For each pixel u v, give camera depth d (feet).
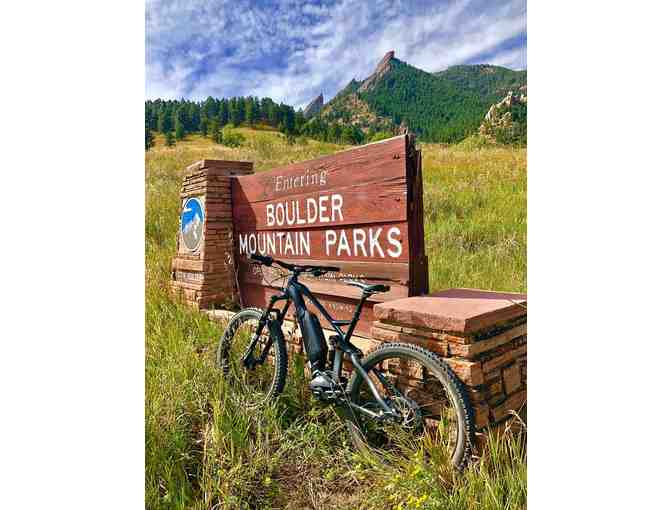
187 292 17.07
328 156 11.78
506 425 7.43
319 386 8.77
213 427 8.50
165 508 7.50
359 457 7.96
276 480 8.12
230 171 17.17
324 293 11.96
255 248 15.70
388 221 10.09
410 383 8.02
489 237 18.65
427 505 6.46
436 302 8.55
